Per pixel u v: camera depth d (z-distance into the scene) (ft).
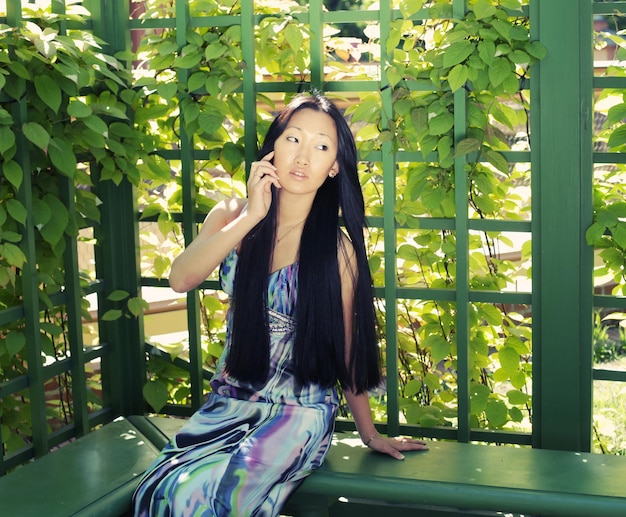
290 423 7.71
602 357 15.29
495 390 13.25
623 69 8.77
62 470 8.13
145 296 13.33
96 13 9.74
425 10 8.82
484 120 8.82
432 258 9.45
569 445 9.07
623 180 9.25
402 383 10.19
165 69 9.83
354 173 8.03
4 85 8.28
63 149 8.70
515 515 8.64
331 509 9.04
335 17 9.13
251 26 9.29
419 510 8.87
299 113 7.86
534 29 8.58
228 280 8.21
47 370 9.29
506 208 9.77
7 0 8.38
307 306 7.88
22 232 8.69
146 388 10.26
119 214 10.12
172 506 7.11
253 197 7.61
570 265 8.79
